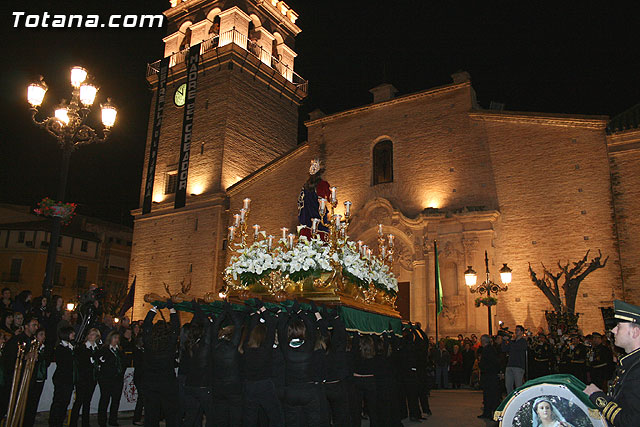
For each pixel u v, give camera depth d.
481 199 27.19
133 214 38.50
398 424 10.66
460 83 29.12
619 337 4.78
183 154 36.81
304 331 7.64
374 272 12.16
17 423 8.77
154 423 8.79
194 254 34.62
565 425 4.75
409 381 12.56
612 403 4.43
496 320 25.17
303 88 43.09
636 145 24.11
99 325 13.66
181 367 9.37
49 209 14.34
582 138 25.34
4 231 53.84
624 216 23.66
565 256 24.56
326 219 13.11
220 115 36.38
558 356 17.56
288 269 10.49
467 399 18.09
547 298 24.23
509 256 25.89
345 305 9.95
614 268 23.28
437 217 27.33
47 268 13.88
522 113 26.97
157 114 39.66
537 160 26.27
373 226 29.53
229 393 7.89
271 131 39.66
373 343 10.33
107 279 58.41
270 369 7.71
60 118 15.41
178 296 9.09
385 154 31.02
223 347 8.01
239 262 10.96
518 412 4.96
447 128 29.12
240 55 37.22
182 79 39.53
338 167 32.25
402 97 30.89
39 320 12.59
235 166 36.22
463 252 26.28
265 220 33.62
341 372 8.68
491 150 27.64
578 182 25.00
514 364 13.41
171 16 42.91
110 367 11.05
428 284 26.95
